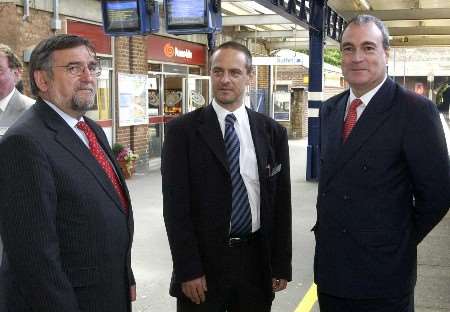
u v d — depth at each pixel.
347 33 2.91
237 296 3.27
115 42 11.84
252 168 3.22
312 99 12.00
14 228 2.27
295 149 18.64
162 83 14.33
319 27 11.67
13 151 2.30
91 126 2.83
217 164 3.15
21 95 3.83
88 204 2.45
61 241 2.40
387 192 2.85
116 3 8.23
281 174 3.40
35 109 2.53
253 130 3.28
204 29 7.84
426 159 2.78
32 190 2.28
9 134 2.34
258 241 3.28
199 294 3.15
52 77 2.54
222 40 17.86
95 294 2.48
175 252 3.12
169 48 14.34
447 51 47.66
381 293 2.90
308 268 6.07
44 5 9.46
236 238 3.20
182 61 15.19
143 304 5.02
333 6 12.70
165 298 5.16
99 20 11.13
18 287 2.42
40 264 2.25
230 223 3.17
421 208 2.90
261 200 3.24
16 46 8.85
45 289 2.26
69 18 10.24
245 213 3.20
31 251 2.25
